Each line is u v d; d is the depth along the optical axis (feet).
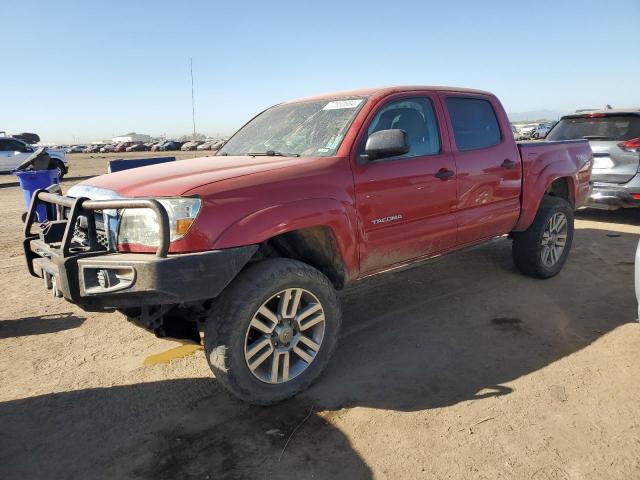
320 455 8.67
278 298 10.31
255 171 10.36
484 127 15.34
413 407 10.01
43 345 13.32
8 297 17.03
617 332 13.04
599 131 26.23
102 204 9.37
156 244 9.24
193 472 8.35
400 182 12.31
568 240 17.88
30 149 69.97
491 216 15.08
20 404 10.51
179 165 12.10
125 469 8.47
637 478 7.91
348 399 10.39
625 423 9.25
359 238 11.59
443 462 8.38
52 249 10.24
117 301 9.17
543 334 13.15
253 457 8.67
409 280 17.89
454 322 14.11
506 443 8.80
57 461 8.71
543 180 16.58
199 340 11.27
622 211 31.09
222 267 9.14
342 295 16.66
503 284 17.13
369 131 12.04
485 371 11.33
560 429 9.13
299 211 10.15
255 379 9.85
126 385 11.21
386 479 8.05
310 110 13.70
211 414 10.00
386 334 13.51
